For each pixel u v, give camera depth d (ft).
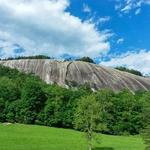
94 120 326.85
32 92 512.22
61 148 325.62
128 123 513.86
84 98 335.67
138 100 554.87
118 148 350.43
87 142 365.81
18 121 506.48
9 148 308.19
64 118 503.61
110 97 524.11
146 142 306.96
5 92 523.70
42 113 508.53
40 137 379.55
